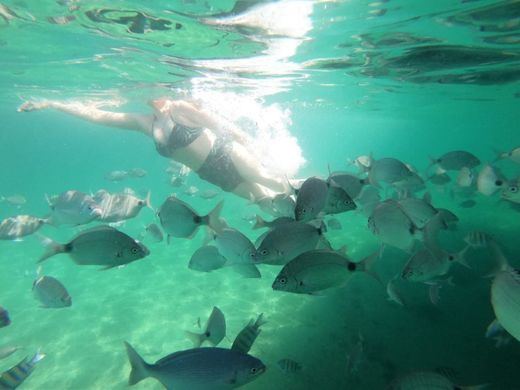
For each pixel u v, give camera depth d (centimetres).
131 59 260
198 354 55
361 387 109
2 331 164
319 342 134
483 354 118
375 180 125
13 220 135
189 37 206
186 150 159
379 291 171
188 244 305
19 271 266
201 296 191
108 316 175
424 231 85
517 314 48
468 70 301
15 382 71
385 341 131
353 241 274
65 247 80
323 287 68
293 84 358
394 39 209
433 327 137
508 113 731
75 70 302
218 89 364
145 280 223
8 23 196
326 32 195
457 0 155
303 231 78
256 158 170
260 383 113
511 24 185
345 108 641
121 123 171
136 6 165
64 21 190
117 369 131
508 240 235
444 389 56
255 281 203
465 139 2739
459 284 171
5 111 735
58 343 151
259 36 202
